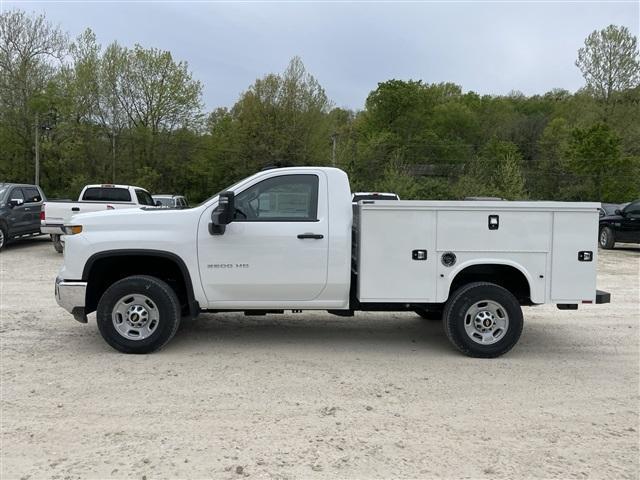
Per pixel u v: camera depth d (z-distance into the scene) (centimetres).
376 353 616
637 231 1777
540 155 5519
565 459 371
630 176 4119
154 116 4659
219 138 5006
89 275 595
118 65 4534
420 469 354
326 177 606
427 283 595
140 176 4547
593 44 4962
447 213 590
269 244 590
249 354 602
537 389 508
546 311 877
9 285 1017
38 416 427
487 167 4791
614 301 962
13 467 350
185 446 380
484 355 599
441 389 503
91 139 4475
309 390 493
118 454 368
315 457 368
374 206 586
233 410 445
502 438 402
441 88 7525
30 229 1641
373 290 594
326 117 4878
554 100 7031
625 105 4834
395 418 435
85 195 1548
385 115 6569
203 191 5056
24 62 4219
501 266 608
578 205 589
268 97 4822
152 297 587
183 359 579
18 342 636
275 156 4725
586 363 592
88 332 683
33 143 4344
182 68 4681
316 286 599
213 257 591
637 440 403
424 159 5688
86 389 486
